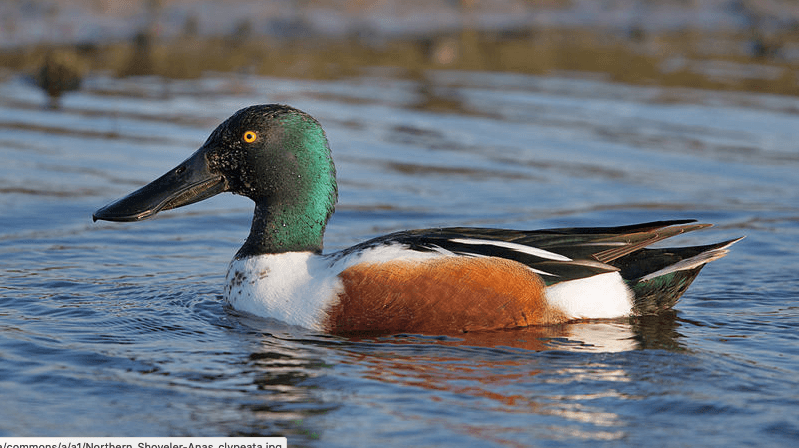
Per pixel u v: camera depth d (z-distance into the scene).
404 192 18.17
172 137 20.64
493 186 18.69
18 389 9.42
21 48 27.67
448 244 11.42
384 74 27.59
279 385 9.61
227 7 32.12
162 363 10.13
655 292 11.73
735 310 12.27
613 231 11.78
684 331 11.38
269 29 31.86
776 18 38.00
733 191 18.70
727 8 38.97
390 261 11.23
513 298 11.25
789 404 9.31
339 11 33.47
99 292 12.55
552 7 37.78
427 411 9.05
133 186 17.56
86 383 9.59
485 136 22.17
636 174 19.72
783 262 14.44
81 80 24.61
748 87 27.58
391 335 11.16
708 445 8.48
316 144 12.06
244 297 11.88
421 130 22.41
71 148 19.72
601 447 8.42
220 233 15.85
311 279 11.56
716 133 22.86
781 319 11.91
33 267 13.54
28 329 11.02
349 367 10.08
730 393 9.54
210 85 25.23
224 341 10.84
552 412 9.08
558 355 10.51
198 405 9.15
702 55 31.80
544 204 17.66
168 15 31.03
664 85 27.59
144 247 14.88
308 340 10.93
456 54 30.45
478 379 9.80
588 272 11.42
